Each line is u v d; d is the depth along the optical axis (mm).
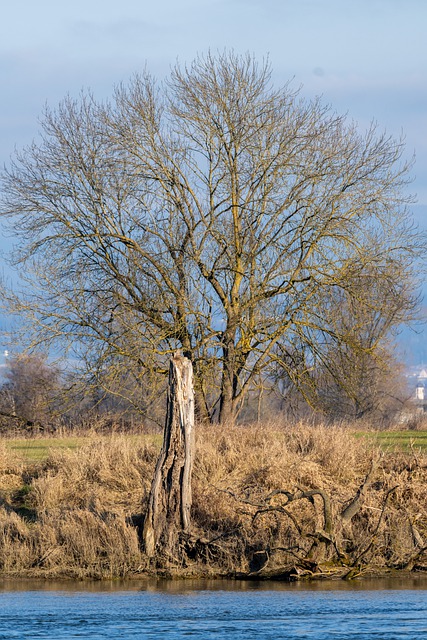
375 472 19656
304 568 16844
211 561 17281
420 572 17438
